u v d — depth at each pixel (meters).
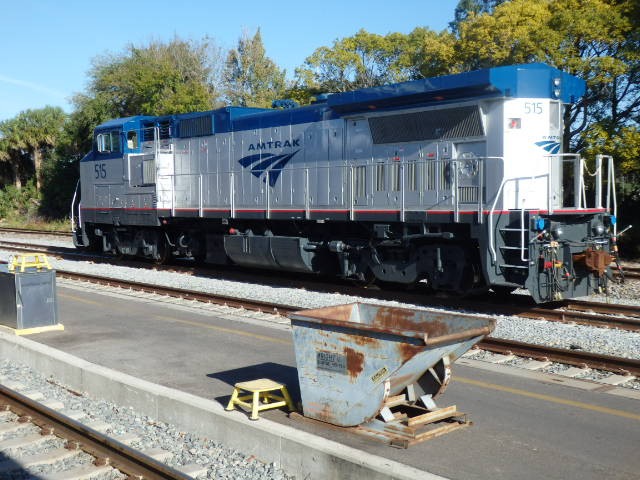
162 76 38.62
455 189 11.43
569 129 22.30
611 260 11.08
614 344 8.64
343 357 5.23
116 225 19.70
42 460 5.26
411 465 4.72
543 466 4.75
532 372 7.43
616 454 5.00
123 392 6.49
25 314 9.60
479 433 5.42
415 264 12.45
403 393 5.73
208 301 12.52
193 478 4.55
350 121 13.41
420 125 12.21
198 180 16.97
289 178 14.63
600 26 20.34
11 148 44.69
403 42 35.28
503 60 22.05
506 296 12.86
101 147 19.81
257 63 52.19
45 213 42.94
